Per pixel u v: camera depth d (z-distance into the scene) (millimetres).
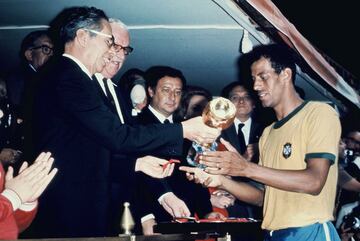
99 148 3613
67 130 3590
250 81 5723
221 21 5258
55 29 5176
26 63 5211
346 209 5820
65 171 3545
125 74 5562
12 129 5012
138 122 5238
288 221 3303
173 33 5379
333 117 3320
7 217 2688
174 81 5238
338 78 5633
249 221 3617
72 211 3521
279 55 3494
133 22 5250
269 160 3488
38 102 3672
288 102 3502
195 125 3582
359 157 5965
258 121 5734
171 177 4875
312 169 3205
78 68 3662
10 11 5090
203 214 4906
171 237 2693
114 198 4309
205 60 5672
